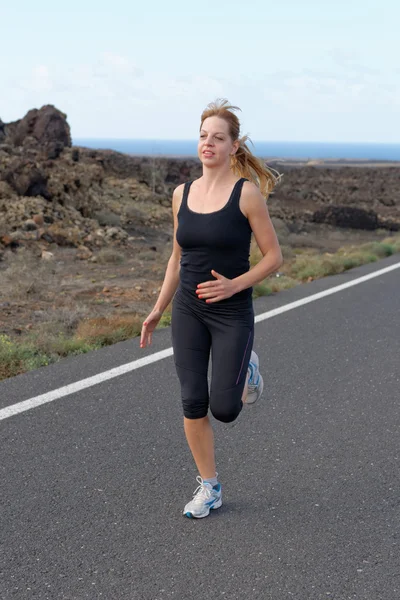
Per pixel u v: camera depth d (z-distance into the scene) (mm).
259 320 8320
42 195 17141
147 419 5008
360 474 4176
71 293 10102
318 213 28625
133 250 15445
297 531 3479
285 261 14430
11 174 16953
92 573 3088
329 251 19562
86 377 5930
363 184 51344
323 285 11039
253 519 3605
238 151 3574
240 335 3475
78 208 18047
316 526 3533
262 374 6195
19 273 11055
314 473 4184
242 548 3311
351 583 3025
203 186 3488
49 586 2990
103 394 5516
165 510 3691
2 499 3781
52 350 6816
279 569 3133
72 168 22234
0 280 10688
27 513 3631
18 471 4137
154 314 3789
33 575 3070
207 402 3582
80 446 4516
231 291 3355
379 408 5367
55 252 14000
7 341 6906
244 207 3387
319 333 7719
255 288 9977
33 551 3268
